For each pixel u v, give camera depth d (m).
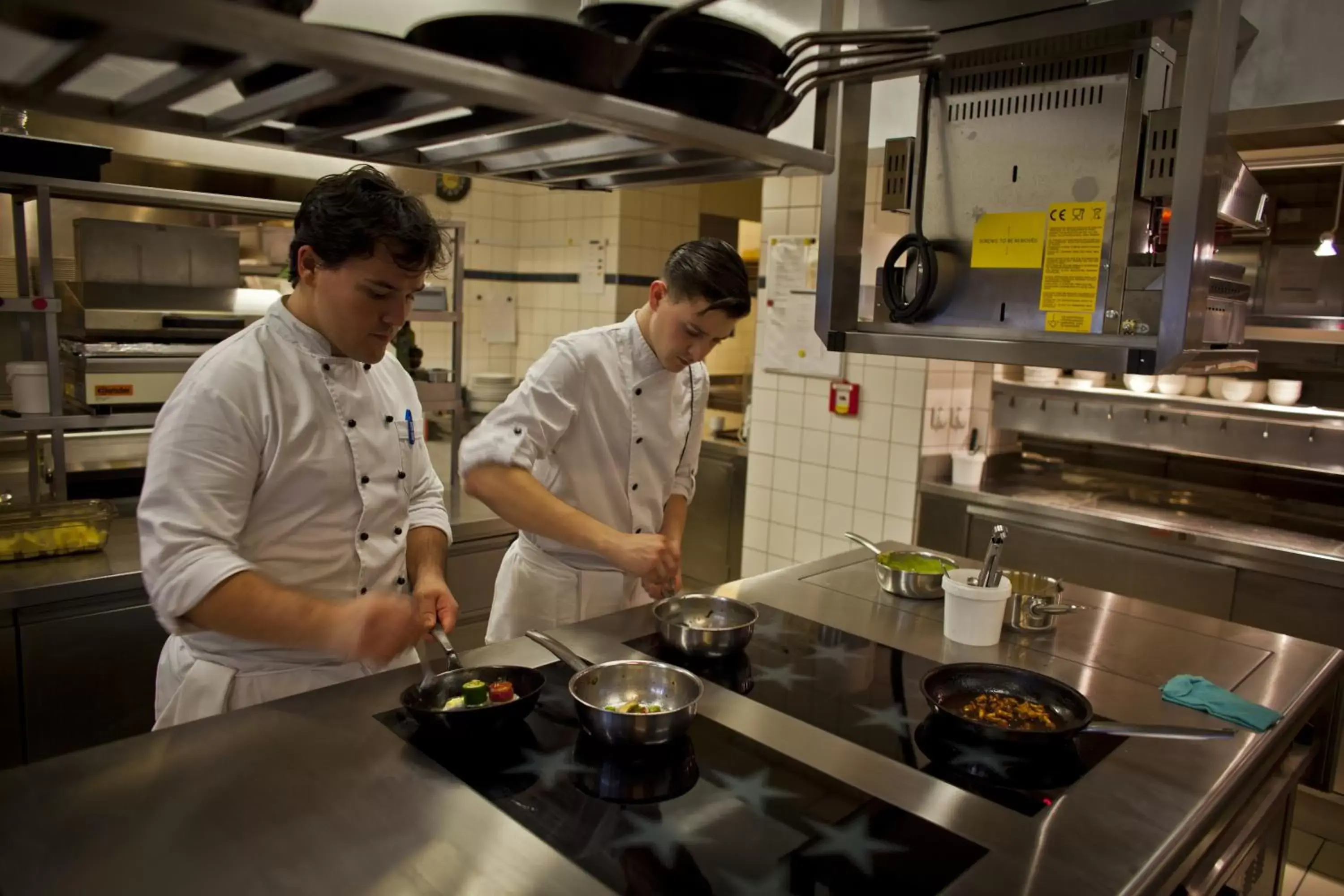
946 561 2.16
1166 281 1.42
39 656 2.23
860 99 1.78
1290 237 3.03
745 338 5.50
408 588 1.73
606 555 1.74
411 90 0.87
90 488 3.12
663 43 0.96
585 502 2.01
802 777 1.17
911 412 3.48
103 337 2.86
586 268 5.16
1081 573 3.17
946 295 1.75
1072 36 1.48
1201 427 3.16
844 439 3.70
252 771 1.13
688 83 0.97
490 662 1.51
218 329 2.97
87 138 2.64
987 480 3.67
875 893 0.93
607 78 0.88
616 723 1.19
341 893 0.90
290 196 3.37
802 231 3.74
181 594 1.27
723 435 4.59
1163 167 1.44
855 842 1.03
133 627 2.36
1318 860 2.69
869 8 1.71
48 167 2.40
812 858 0.99
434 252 1.33
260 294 3.24
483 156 1.11
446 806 1.07
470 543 3.01
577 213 5.17
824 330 1.86
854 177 1.81
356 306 1.35
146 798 1.06
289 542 1.51
